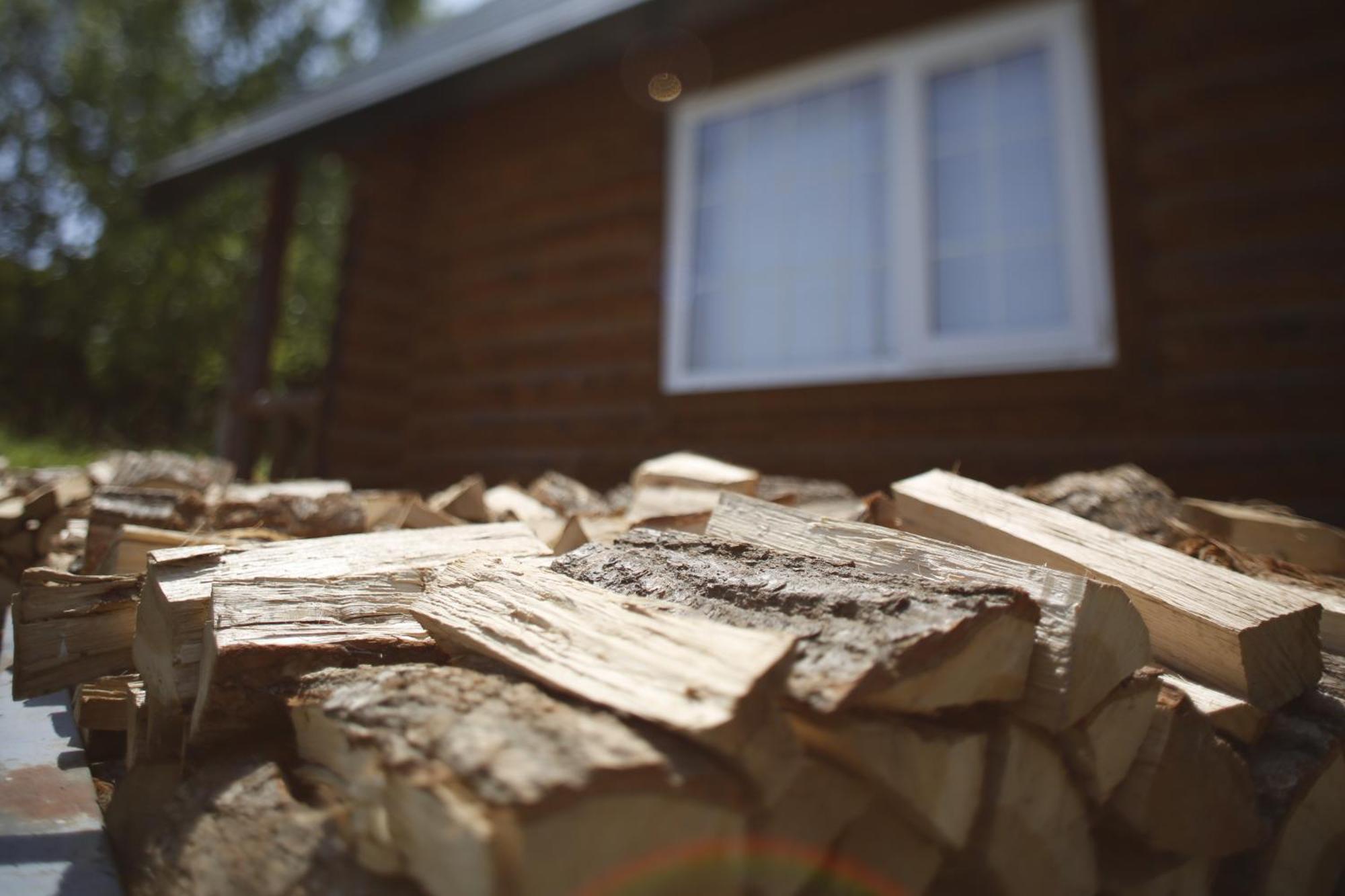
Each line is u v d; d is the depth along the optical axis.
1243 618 1.17
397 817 0.69
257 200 17.89
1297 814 1.12
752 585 0.97
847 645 0.79
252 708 0.97
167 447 13.52
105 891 0.89
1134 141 3.28
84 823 1.04
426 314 5.43
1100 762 0.92
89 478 2.48
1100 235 3.27
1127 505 1.96
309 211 18.94
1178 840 1.01
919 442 3.54
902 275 3.66
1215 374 3.03
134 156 18.50
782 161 4.12
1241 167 3.08
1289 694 1.20
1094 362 3.22
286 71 21.83
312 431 5.07
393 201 5.50
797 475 3.82
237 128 7.08
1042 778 0.89
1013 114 3.54
